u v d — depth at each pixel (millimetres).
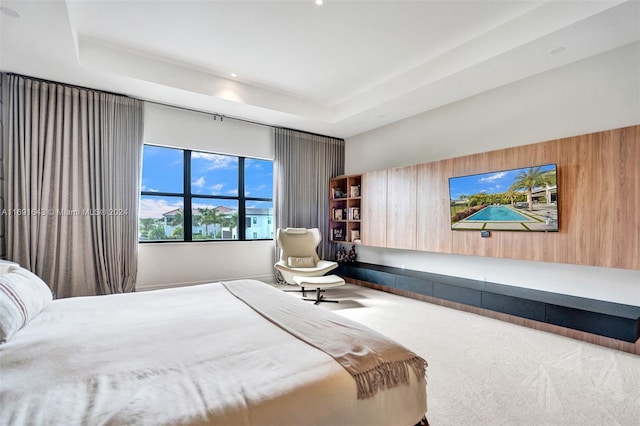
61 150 3533
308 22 2865
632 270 2766
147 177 4340
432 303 4074
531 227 3143
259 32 3027
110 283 3795
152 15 2768
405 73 3846
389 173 4746
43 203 3402
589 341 2760
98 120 3752
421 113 4613
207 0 2574
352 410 1101
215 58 3541
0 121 3258
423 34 3049
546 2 2586
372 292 4734
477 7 2648
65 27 2514
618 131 2619
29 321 1612
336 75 3945
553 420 1688
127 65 3393
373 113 4605
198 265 4637
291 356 1249
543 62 3074
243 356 1248
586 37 2635
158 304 1975
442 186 3998
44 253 3396
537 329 3088
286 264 4715
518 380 2102
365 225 5148
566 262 2906
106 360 1202
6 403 911
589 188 2775
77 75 3361
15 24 2461
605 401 1862
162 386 1020
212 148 4711
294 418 968
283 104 4551
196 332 1503
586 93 3020
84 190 3648
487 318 3447
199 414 878
